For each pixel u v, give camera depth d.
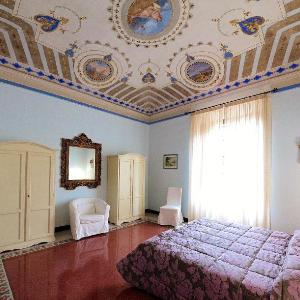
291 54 3.31
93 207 4.78
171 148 5.96
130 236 4.23
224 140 4.67
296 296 1.46
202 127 5.11
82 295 2.28
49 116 4.43
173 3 2.49
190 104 5.40
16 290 2.34
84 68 3.91
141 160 5.73
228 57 3.50
